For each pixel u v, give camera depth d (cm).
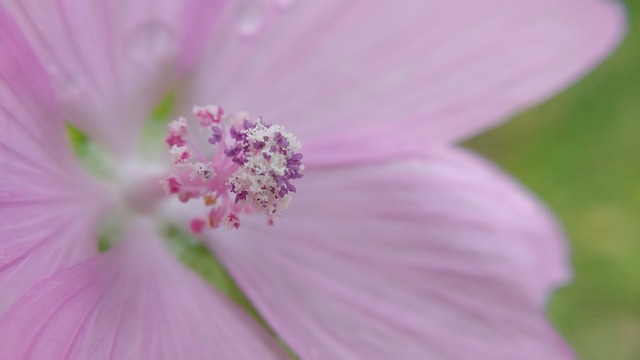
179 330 8
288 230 9
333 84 9
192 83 9
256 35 9
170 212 9
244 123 8
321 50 9
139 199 8
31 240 7
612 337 12
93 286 8
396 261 9
